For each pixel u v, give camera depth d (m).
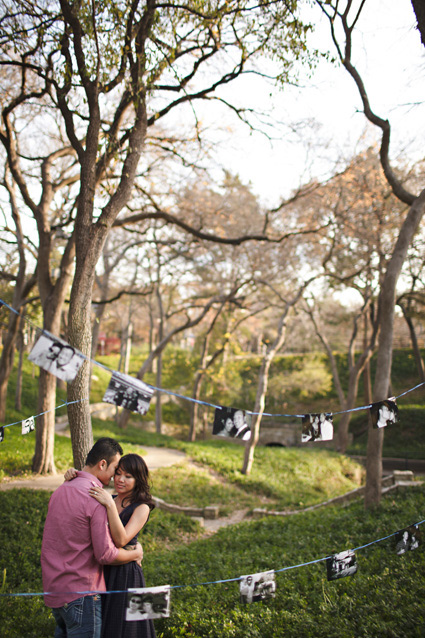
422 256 22.16
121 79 9.22
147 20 8.59
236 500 16.08
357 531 8.60
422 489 11.58
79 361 3.47
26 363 34.62
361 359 26.50
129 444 22.75
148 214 13.31
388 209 21.41
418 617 4.31
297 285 27.84
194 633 4.76
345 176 19.19
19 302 20.16
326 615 4.71
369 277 24.94
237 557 7.87
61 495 3.28
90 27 7.81
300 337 46.59
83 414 7.25
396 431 30.83
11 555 7.52
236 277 27.62
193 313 44.25
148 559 8.27
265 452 23.69
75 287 7.43
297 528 10.02
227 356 31.45
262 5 8.57
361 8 10.12
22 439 17.64
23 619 5.05
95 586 3.17
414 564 5.66
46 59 9.98
